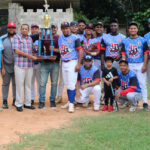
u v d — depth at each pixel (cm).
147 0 1588
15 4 1228
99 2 1792
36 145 371
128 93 564
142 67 583
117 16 1797
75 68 571
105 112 574
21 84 572
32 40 607
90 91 608
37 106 632
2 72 579
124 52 598
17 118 521
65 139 391
